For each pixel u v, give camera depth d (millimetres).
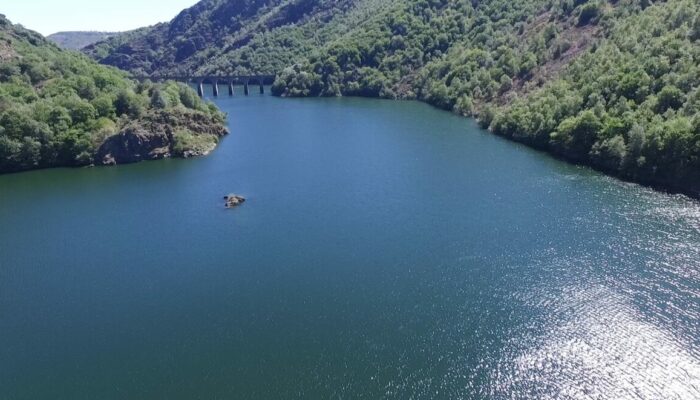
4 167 176125
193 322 85375
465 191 133500
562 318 80938
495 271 94875
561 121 160625
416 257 101438
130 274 101562
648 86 145625
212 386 71312
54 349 80312
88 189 153750
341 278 95688
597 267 94000
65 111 187000
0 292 96312
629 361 71438
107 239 117438
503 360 73000
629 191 126688
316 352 76562
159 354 78188
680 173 124250
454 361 73312
